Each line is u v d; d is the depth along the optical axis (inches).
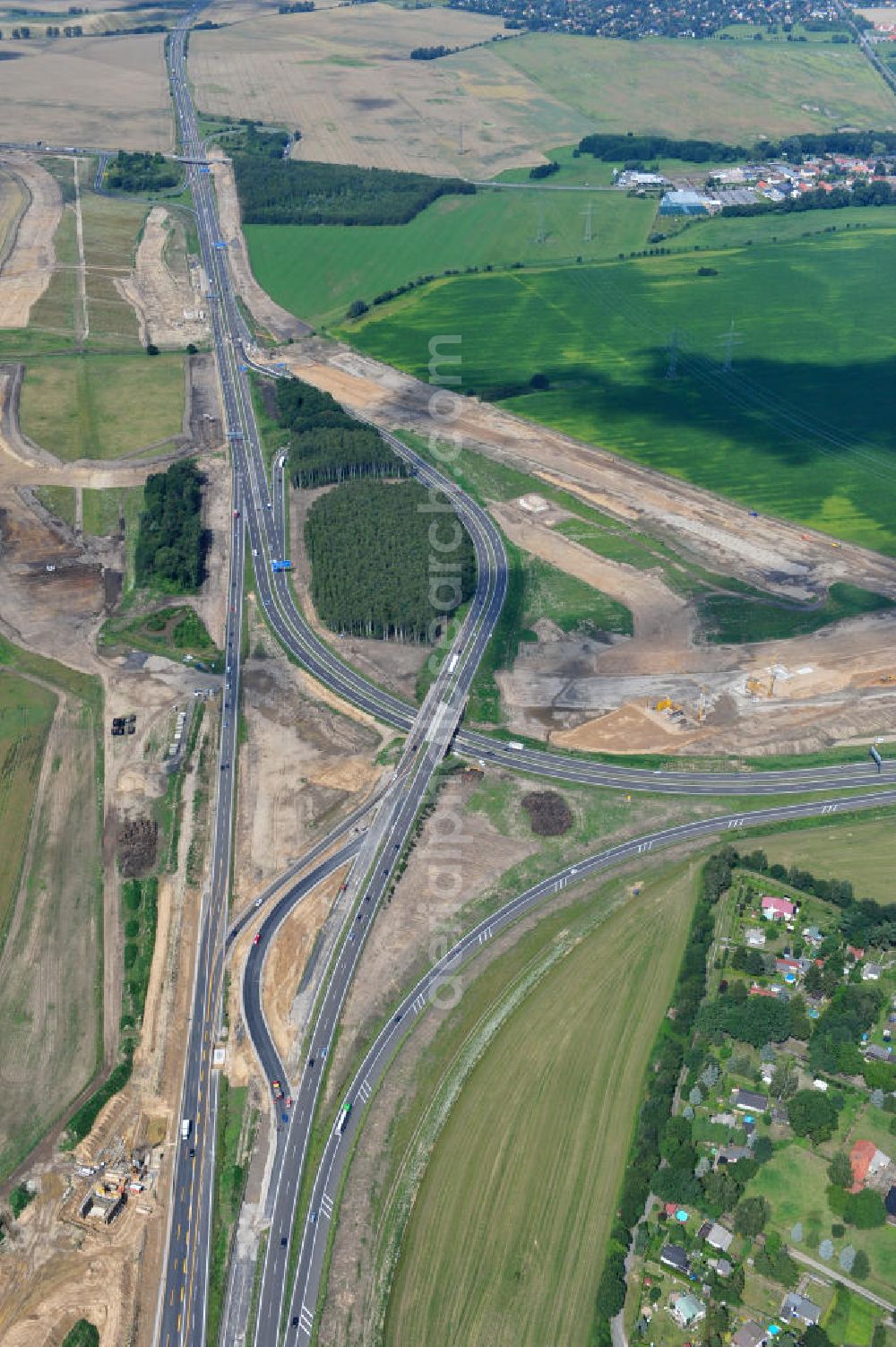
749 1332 7647.6
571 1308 7859.3
